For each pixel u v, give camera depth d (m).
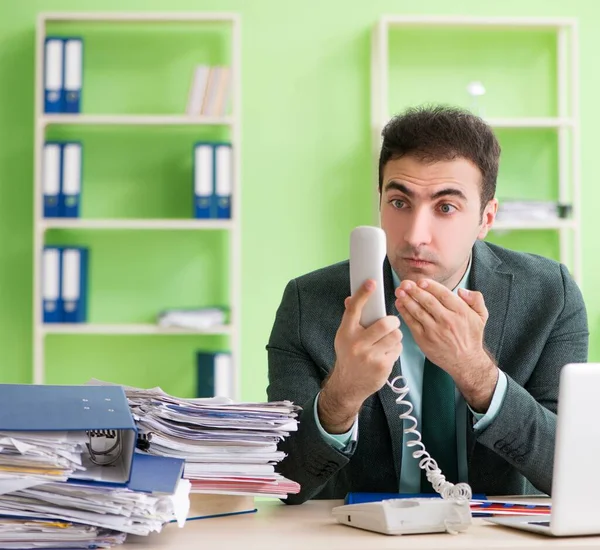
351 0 4.18
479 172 1.51
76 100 3.93
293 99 4.17
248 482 1.35
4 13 4.13
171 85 4.17
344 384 1.38
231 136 4.12
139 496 1.14
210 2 4.16
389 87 4.21
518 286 1.73
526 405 1.44
